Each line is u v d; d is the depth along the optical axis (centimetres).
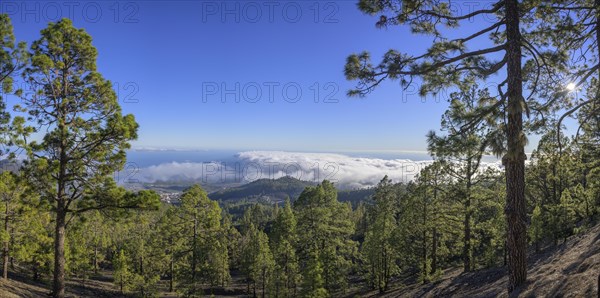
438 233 3159
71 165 1678
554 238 2681
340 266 3859
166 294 4016
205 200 3694
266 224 10844
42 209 1659
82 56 1734
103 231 6044
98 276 5684
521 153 887
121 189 1733
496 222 2667
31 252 2678
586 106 1406
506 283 1599
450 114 1055
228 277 4966
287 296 3403
